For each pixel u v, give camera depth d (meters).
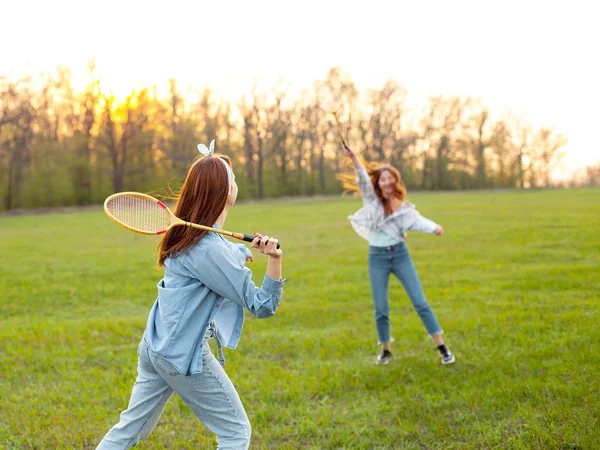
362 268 11.80
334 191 70.88
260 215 32.47
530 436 3.72
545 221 19.59
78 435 4.03
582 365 4.88
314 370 5.29
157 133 56.41
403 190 5.57
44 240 20.61
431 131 76.00
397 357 5.63
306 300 8.66
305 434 4.04
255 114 65.69
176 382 2.79
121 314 8.39
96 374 5.39
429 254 13.15
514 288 8.72
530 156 77.31
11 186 51.53
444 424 4.02
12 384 5.24
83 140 53.31
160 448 3.82
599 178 75.44
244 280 2.71
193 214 2.83
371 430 4.03
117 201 2.97
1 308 8.92
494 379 4.78
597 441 3.54
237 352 6.01
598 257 11.33
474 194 52.69
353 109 71.19
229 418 2.85
